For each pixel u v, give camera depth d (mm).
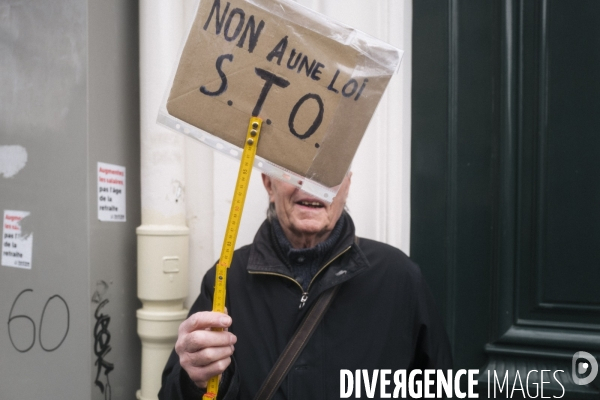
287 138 977
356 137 984
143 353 1649
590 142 1522
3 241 1613
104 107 1554
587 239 1528
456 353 1639
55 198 1518
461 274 1635
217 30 981
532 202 1579
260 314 1244
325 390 1169
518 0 1581
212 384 993
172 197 1652
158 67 1640
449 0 1631
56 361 1514
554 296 1560
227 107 978
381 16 1606
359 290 1252
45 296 1532
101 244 1533
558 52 1548
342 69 979
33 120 1562
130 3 1701
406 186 1670
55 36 1525
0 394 1606
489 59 1615
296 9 980
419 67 1660
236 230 960
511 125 1584
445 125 1640
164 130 1641
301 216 1195
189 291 1760
